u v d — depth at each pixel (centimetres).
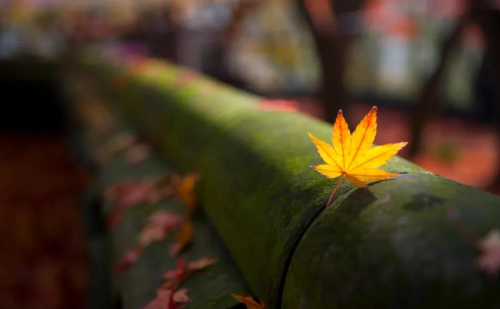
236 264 102
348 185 73
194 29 670
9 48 886
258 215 88
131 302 105
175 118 172
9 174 465
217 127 133
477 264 51
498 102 353
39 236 327
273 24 795
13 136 621
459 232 54
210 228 122
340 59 334
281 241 76
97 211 242
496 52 324
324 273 63
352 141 69
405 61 871
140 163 198
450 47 379
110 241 161
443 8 401
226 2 632
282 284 74
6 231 335
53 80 658
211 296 91
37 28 860
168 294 93
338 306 60
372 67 900
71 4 789
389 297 55
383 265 57
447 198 61
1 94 634
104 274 195
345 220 65
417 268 54
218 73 680
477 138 552
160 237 124
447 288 51
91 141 304
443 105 703
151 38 696
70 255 301
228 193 105
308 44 754
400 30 527
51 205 383
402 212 61
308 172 83
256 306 79
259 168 97
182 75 239
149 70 290
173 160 174
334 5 329
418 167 80
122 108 309
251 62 912
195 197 132
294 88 930
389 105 812
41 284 268
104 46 805
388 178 71
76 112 436
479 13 316
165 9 665
